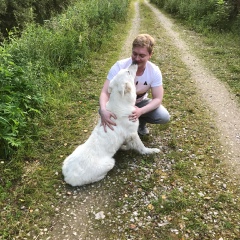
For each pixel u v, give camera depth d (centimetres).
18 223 267
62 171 318
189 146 381
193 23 1175
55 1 1756
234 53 782
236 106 498
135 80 330
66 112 460
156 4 2138
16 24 1402
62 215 278
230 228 259
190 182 317
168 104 503
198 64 714
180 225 263
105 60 725
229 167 342
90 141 313
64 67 628
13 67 463
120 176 326
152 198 296
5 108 356
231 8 1120
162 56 780
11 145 352
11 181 316
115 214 278
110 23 1073
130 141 340
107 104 322
